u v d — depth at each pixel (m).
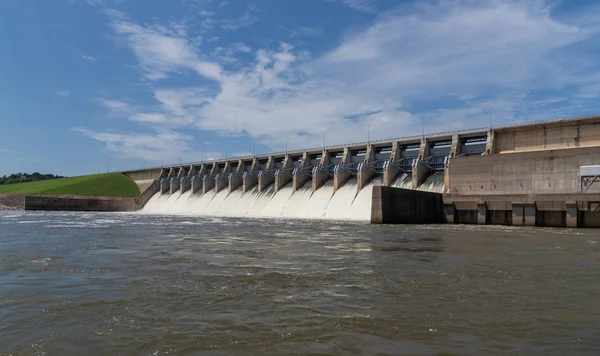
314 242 28.67
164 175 122.62
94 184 118.88
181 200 107.25
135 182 129.62
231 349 8.37
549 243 28.02
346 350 8.30
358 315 10.72
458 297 12.64
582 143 52.28
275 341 8.81
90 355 8.15
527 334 9.30
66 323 10.12
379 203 48.31
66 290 13.59
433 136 66.38
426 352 8.21
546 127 55.22
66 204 98.00
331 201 72.19
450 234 35.03
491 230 39.91
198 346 8.55
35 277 15.84
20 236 33.28
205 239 30.98
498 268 17.80
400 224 49.19
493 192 52.03
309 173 83.50
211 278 15.49
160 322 10.14
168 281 14.97
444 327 9.77
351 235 34.25
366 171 70.81
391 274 16.34
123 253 22.73
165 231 39.03
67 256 21.55
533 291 13.44
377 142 73.12
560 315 10.77
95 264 18.88
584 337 9.11
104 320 10.33
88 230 39.97
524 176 49.81
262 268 17.75
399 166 69.25
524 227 44.78
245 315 10.70
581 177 45.03
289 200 80.12
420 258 20.80
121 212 104.44
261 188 88.69
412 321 10.22
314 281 14.97
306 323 10.05
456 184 55.31
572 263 19.20
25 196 92.62
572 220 43.62
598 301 12.18
